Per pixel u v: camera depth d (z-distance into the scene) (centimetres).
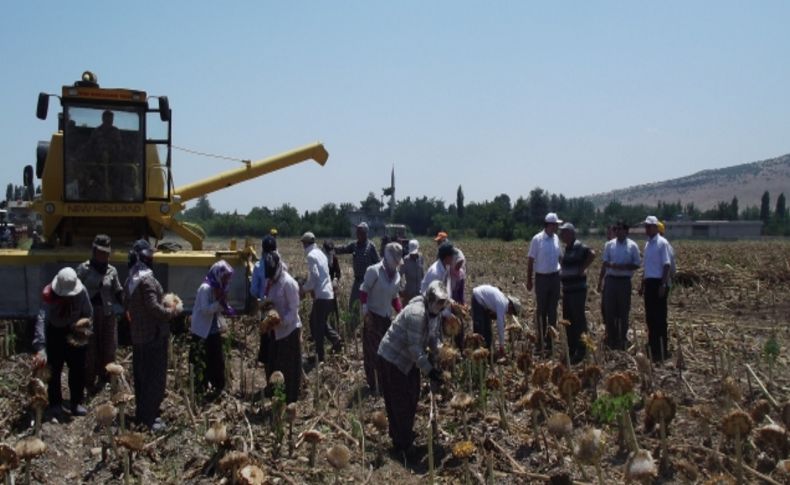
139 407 787
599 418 750
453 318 829
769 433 639
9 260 1078
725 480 580
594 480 666
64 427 786
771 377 937
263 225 6244
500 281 2328
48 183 1250
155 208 1270
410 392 762
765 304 1745
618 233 1162
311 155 1584
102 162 1252
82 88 1229
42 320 795
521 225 7400
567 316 1147
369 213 3722
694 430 773
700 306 1730
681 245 4475
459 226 8262
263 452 738
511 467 707
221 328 925
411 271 1197
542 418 825
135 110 1265
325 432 805
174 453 739
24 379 922
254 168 1551
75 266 1097
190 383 869
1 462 573
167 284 1130
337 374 1048
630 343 1191
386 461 742
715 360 1024
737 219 13588
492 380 795
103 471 694
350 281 2116
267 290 879
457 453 616
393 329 768
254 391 959
